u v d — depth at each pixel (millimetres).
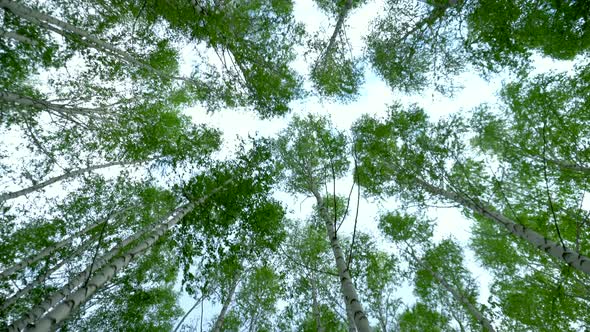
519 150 8258
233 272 7332
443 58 8180
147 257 9508
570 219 7402
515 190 8414
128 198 9922
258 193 6734
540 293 8227
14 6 5836
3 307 6133
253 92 8734
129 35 8734
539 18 6660
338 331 10750
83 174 9320
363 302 10820
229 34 6859
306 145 10453
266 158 7484
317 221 10695
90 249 8430
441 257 10859
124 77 9797
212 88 9250
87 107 9289
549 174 7863
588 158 6898
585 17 6125
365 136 9820
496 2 6402
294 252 10586
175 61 10516
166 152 8117
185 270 5309
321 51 9641
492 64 7391
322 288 10414
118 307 8758
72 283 5035
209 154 7645
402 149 8859
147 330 9414
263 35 8336
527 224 8344
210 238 5887
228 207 6285
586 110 7438
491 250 9930
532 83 8008
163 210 9805
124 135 9922
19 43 7676
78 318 7781
